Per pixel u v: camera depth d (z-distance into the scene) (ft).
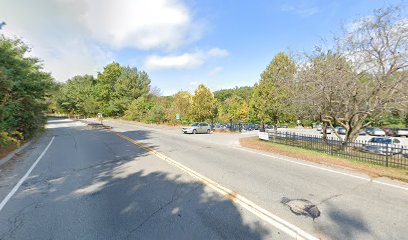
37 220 12.26
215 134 71.41
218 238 10.27
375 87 29.48
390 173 20.84
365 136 95.66
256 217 12.29
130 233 10.79
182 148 37.22
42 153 34.76
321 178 19.53
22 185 18.44
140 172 21.76
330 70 31.58
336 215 12.50
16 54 38.91
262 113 56.39
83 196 15.70
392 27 27.73
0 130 29.99
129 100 172.04
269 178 19.54
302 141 39.65
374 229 11.02
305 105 38.01
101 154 31.96
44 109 62.23
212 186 17.40
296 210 13.12
